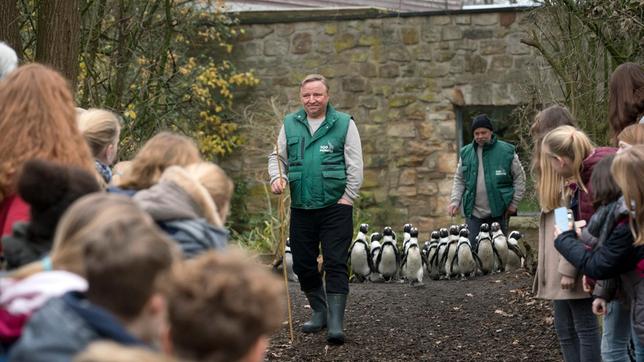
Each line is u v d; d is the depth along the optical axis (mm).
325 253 7512
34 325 2650
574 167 5395
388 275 10094
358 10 14867
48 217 3418
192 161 4508
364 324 8109
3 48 4949
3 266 3777
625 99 6023
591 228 5051
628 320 5391
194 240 3932
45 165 3445
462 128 14945
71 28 7824
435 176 14773
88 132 4688
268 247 12375
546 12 10484
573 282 5383
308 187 7527
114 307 2682
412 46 14750
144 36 11906
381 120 14891
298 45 15062
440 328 7980
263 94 15156
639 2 8602
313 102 7562
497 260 10648
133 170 4473
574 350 5668
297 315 8453
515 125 13133
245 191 15094
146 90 11633
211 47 15164
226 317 2525
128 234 2723
